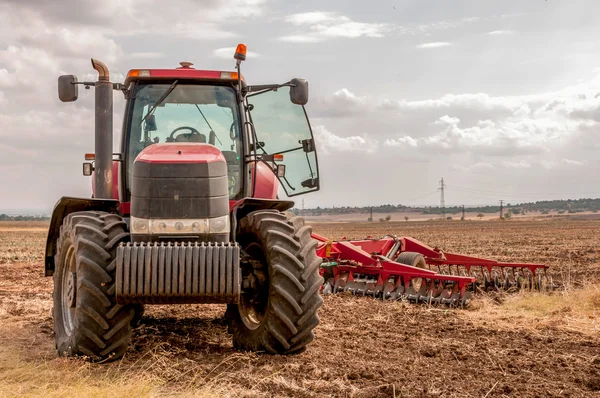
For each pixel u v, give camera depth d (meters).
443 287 9.68
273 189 7.53
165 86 6.96
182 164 5.86
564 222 97.38
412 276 9.86
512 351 6.49
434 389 5.11
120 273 5.43
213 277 5.48
